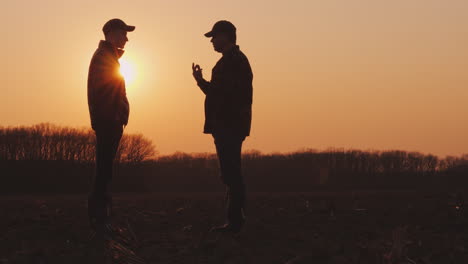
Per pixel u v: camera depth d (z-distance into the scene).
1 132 56.56
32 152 56.53
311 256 4.98
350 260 4.87
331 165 72.38
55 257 4.77
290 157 72.62
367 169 70.38
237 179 6.36
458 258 5.01
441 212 8.58
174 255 5.11
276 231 6.53
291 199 13.24
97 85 6.15
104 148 6.18
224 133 6.38
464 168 64.00
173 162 67.06
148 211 8.80
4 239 5.57
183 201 13.16
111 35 6.42
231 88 6.36
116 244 5.44
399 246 5.05
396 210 9.00
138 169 65.00
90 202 6.16
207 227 6.86
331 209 9.04
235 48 6.54
